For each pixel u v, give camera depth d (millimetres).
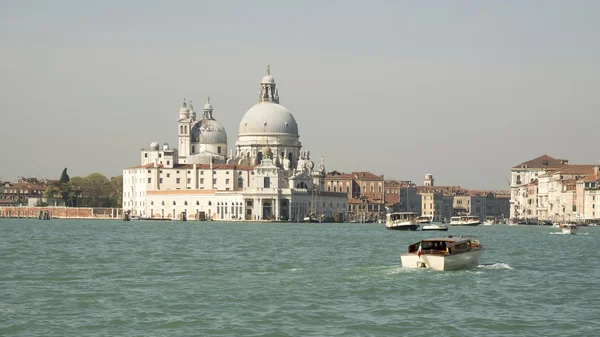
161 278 107000
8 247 157750
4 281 103625
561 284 103250
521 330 75625
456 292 94750
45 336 72188
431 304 87125
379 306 85812
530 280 106500
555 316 81688
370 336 72625
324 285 99500
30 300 88625
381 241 194375
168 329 74875
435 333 73938
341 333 73562
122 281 103812
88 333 73312
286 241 191750
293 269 117688
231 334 73062
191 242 183750
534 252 157625
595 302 89812
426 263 114312
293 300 89062
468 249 116688
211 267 121062
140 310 83250
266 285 99625
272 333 73375
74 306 85188
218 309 83875
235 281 103438
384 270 114750
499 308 85688
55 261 129250
